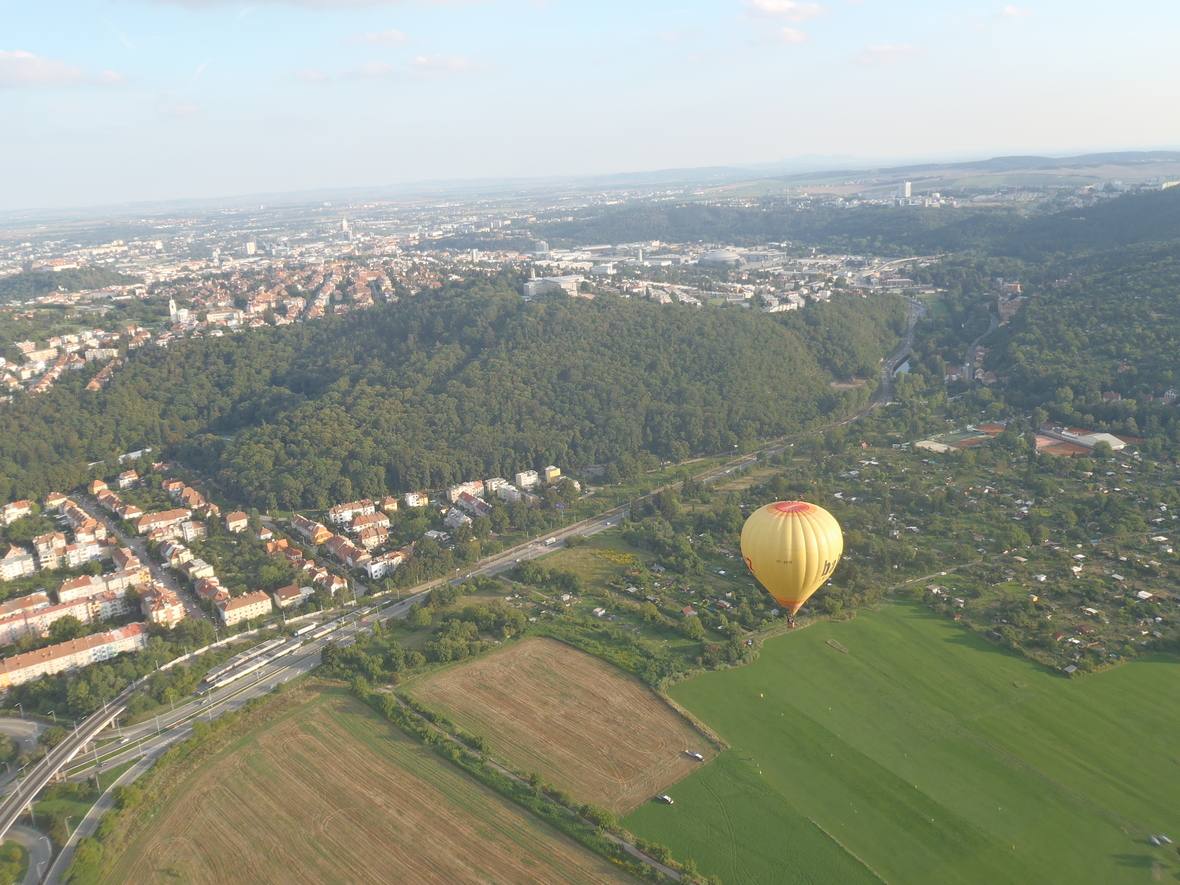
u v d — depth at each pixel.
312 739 186.50
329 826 158.88
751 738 178.88
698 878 141.00
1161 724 178.62
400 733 187.62
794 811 157.12
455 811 161.75
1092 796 158.75
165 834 158.62
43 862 153.25
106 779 175.62
